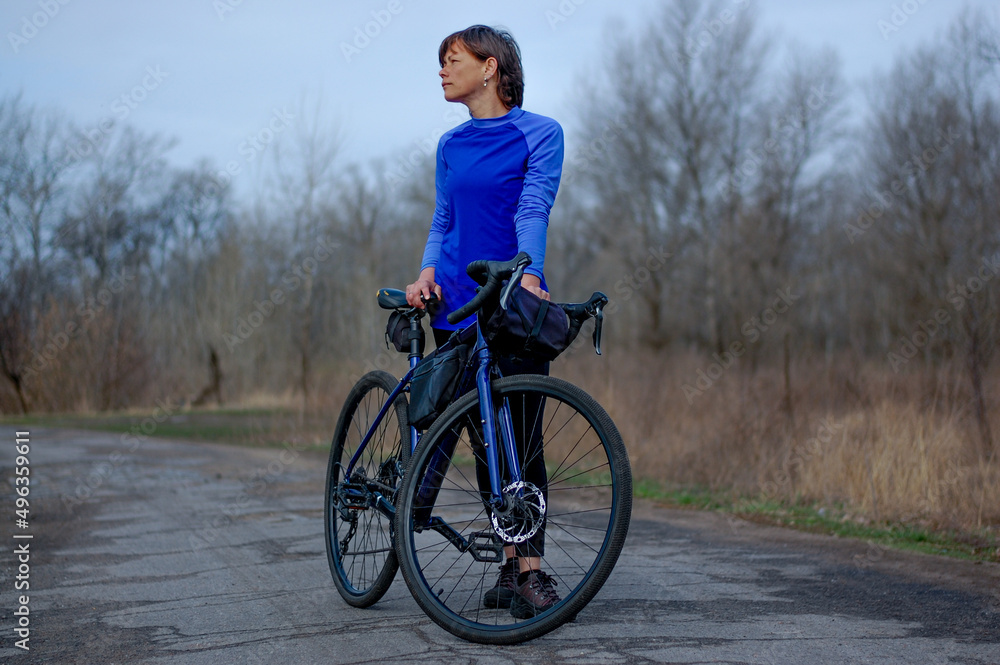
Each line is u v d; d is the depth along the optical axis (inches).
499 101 104.8
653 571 123.9
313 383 511.8
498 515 90.8
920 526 163.9
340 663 82.8
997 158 373.4
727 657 82.6
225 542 154.5
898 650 85.2
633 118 963.3
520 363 101.8
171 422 573.3
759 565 129.0
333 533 115.1
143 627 98.7
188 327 829.8
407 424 102.0
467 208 102.7
